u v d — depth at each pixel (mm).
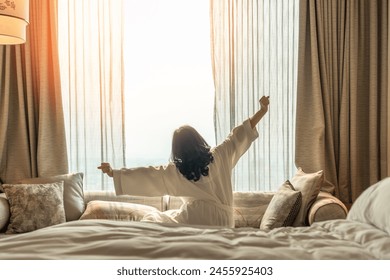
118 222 1825
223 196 2775
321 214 2668
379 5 3664
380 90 3656
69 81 3832
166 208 3561
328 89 3629
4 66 3742
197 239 1484
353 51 3586
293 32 3734
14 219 3084
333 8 3602
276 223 2750
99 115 3855
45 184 3334
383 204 1535
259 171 3740
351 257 1279
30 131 3744
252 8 3738
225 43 3740
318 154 3559
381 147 3639
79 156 3857
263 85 3756
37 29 3762
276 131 3756
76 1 3812
